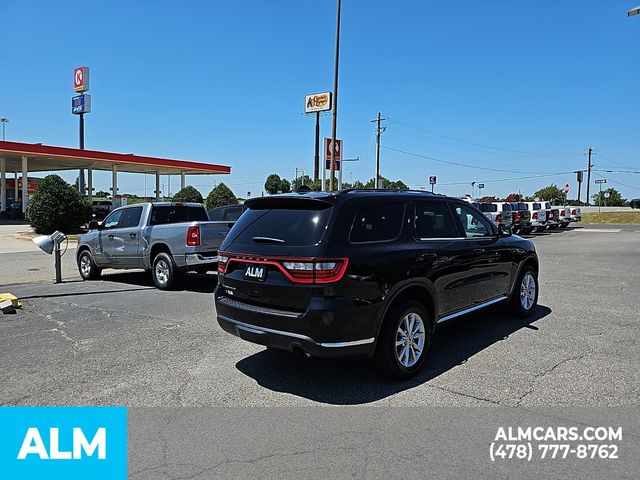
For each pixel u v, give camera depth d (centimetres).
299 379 490
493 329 664
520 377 487
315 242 447
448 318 557
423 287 512
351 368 520
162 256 1005
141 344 611
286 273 451
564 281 1070
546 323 696
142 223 1060
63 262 1551
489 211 2572
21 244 2202
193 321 729
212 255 990
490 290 638
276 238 475
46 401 441
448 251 549
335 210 463
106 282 1143
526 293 729
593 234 2853
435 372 505
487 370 508
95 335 652
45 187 2645
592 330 657
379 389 463
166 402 438
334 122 2203
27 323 720
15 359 555
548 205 3281
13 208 4141
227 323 501
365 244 467
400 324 482
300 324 438
